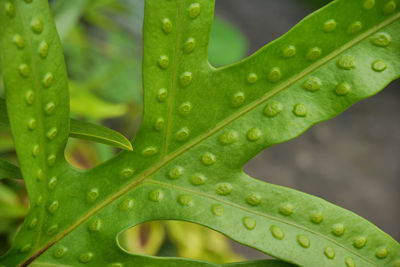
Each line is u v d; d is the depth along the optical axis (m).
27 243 0.52
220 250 1.13
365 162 2.85
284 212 0.53
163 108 0.53
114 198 0.54
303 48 0.53
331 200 2.58
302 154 2.75
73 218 0.53
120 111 0.96
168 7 0.52
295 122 0.53
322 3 3.61
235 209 0.53
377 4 0.52
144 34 0.52
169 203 0.54
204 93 0.53
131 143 0.53
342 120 3.08
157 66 0.52
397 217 2.64
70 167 0.53
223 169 0.54
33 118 0.51
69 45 1.27
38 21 0.50
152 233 1.04
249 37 3.26
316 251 0.53
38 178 0.52
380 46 0.53
